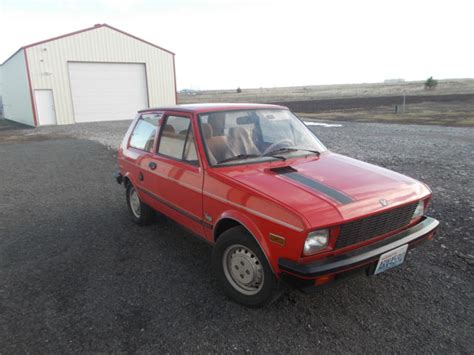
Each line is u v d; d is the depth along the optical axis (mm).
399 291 3418
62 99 25750
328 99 49156
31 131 21781
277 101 47188
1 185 8281
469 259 3998
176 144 4090
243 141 3830
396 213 3105
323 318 3037
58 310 3230
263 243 2871
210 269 3959
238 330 2900
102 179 8648
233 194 3146
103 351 2693
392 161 9461
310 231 2600
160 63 29938
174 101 31422
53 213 6047
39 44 24250
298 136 4281
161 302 3320
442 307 3156
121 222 5527
